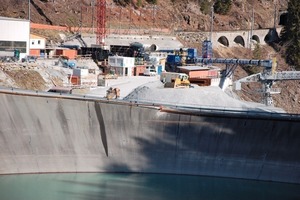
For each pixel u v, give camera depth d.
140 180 81.31
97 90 115.06
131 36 186.62
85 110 83.88
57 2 187.00
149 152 84.94
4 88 83.38
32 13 173.88
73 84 117.81
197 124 85.19
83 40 170.38
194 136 85.31
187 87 119.38
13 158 81.06
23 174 81.31
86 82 120.25
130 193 75.56
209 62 169.38
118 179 81.19
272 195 78.12
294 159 84.31
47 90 105.69
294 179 83.75
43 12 178.00
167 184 80.19
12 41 123.50
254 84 170.00
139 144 84.94
